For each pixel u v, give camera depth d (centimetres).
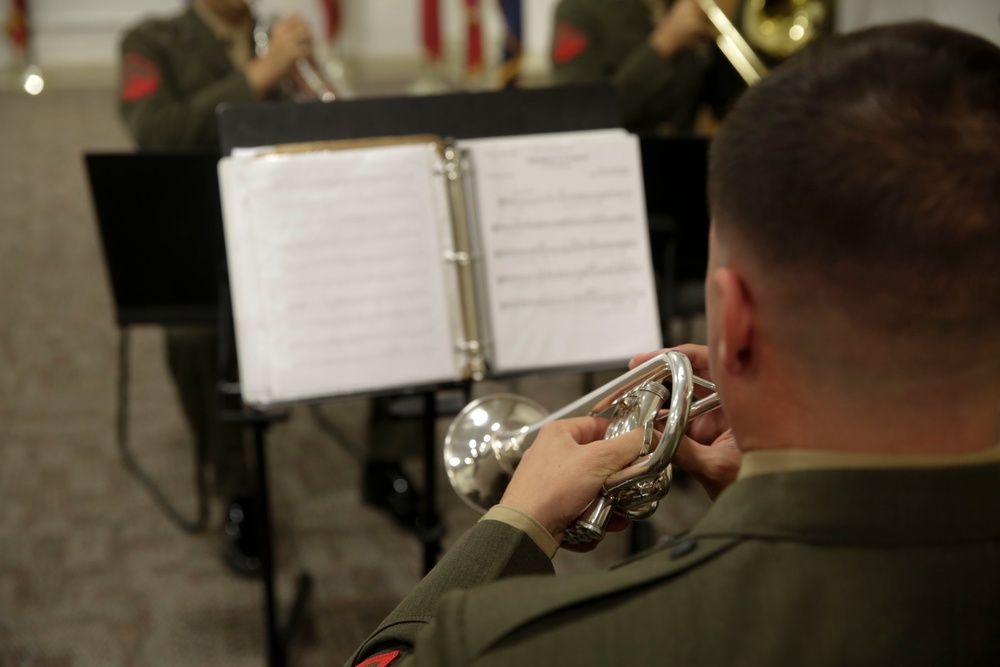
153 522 219
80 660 178
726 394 48
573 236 144
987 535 43
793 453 46
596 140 146
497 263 142
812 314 43
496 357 141
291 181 137
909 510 43
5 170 428
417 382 139
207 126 211
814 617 42
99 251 357
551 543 65
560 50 257
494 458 92
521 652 43
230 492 209
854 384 44
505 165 143
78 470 236
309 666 177
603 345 144
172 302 189
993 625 42
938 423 44
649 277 146
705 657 42
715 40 242
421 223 140
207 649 182
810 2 254
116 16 573
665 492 70
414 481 235
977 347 42
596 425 73
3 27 561
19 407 262
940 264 40
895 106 41
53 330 304
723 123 47
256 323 136
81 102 538
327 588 198
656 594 44
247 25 232
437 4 567
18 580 198
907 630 41
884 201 40
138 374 282
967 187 39
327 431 258
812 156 41
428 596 61
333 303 138
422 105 155
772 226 43
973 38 43
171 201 179
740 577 44
